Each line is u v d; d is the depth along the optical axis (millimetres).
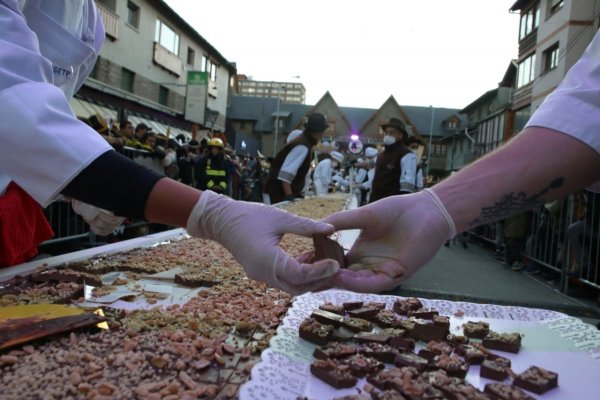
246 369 953
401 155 5430
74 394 814
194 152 10094
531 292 5309
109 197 1042
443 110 58906
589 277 5023
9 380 845
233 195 10578
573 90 1169
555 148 1134
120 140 5703
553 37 19547
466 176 1220
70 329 1047
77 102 15852
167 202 1066
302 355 1021
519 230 6824
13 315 1112
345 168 19125
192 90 23188
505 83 28984
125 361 936
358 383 922
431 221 1185
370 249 1261
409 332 1197
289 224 1147
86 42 1771
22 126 979
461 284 5605
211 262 2006
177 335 1085
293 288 1110
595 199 4930
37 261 1799
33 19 1467
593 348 1188
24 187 1028
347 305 1354
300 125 54500
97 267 1760
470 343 1176
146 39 21547
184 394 833
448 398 863
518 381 952
